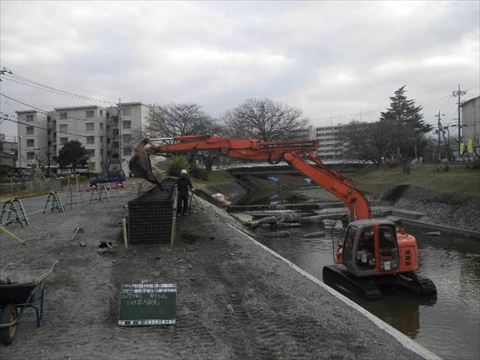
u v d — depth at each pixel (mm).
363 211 16766
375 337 6785
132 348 6082
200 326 6965
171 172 41438
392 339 6809
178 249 12383
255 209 38375
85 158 78125
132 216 12805
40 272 7641
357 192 16844
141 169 15086
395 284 13484
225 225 18031
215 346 6219
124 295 7086
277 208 38625
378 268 12867
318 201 48125
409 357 6133
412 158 71750
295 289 9242
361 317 7734
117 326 6875
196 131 65562
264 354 6035
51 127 94375
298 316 7566
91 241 13094
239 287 9234
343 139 81375
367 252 12938
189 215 19453
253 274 10289
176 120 66562
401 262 13125
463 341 9938
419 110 98000
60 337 6410
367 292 12766
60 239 13453
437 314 11781
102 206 23188
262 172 75000
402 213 33875
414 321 11250
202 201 29234
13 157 74062
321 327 7074
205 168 67562
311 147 16859
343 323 7312
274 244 23484
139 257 11312
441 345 9727
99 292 8477
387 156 71875
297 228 29516
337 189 16875
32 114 92688
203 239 14164
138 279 9406
